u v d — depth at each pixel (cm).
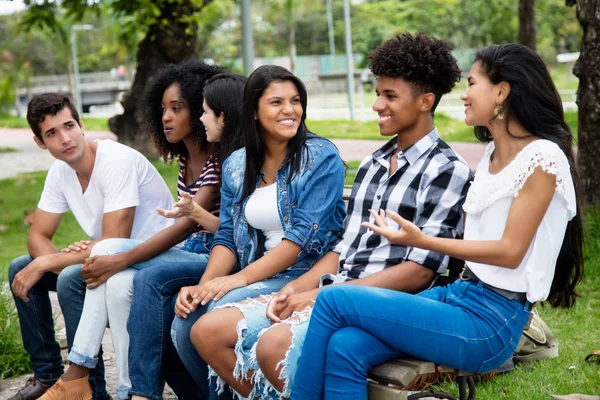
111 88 4969
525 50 296
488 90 299
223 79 398
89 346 369
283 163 362
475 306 293
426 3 5147
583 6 609
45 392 379
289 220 360
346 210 379
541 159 282
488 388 391
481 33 3844
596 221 611
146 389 352
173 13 1205
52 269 393
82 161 409
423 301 290
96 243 390
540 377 400
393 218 284
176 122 417
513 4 3444
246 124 364
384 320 285
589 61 612
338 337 286
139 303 354
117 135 1300
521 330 297
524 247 281
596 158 618
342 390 284
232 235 376
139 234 425
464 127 1803
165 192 432
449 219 324
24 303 404
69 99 409
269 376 307
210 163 407
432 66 331
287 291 339
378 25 5316
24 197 1215
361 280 321
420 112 336
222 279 346
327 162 362
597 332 471
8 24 2644
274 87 356
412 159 336
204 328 322
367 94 4100
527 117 293
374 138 1728
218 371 325
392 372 284
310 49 5778
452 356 288
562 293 317
